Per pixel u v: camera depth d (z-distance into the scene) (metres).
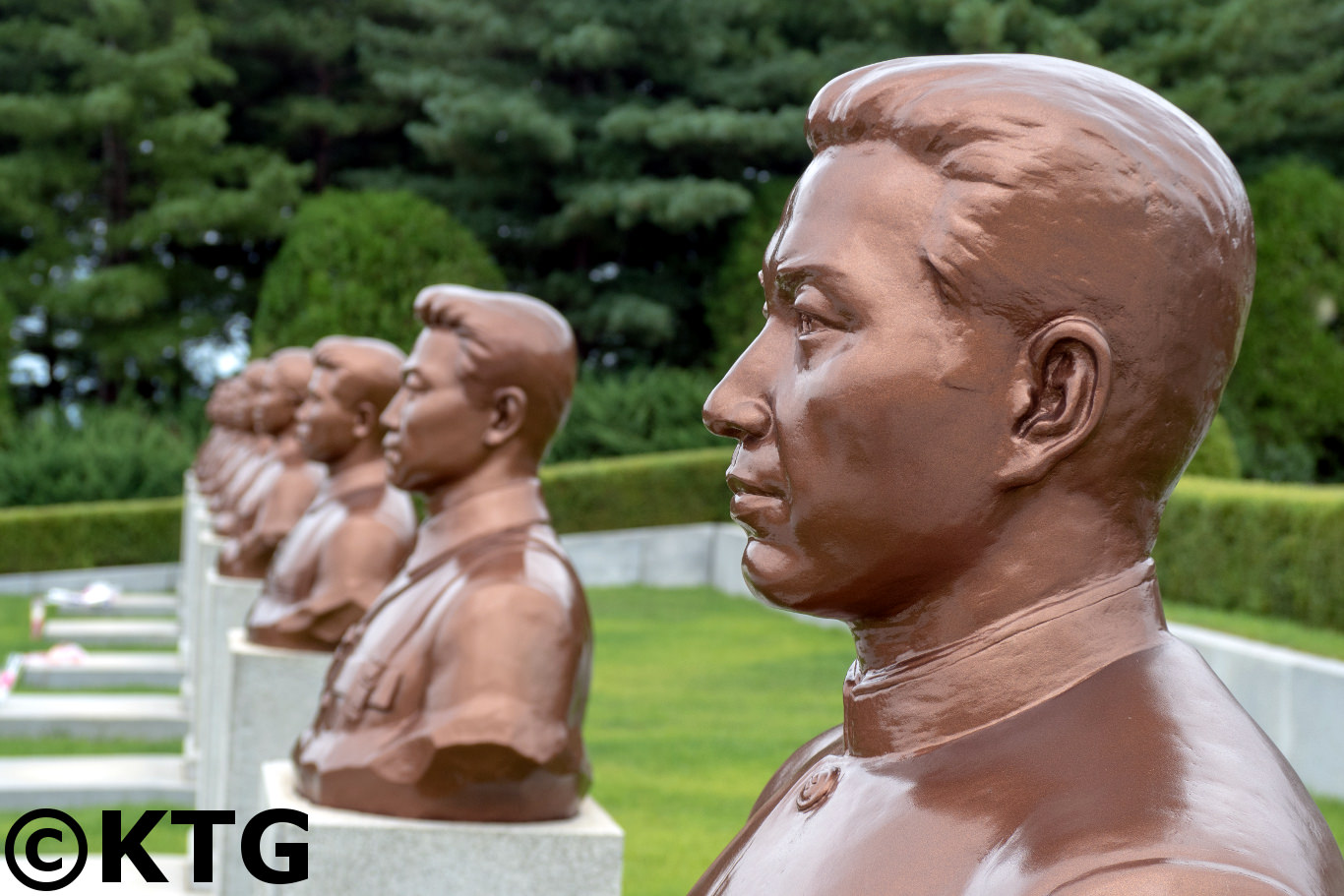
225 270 24.59
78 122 22.33
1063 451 1.07
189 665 9.99
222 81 23.89
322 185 24.91
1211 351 1.10
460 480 3.87
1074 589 1.10
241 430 11.72
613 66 21.86
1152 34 20.44
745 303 20.92
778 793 1.33
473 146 21.20
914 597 1.14
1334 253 19.25
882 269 1.11
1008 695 1.08
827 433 1.12
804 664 11.46
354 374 5.58
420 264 19.91
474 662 3.46
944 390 1.08
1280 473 18.83
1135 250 1.06
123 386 24.52
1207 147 1.13
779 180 21.45
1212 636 8.26
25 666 10.94
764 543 1.19
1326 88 21.16
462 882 3.42
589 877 3.48
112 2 21.77
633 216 20.73
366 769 3.47
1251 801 0.93
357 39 23.97
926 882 0.98
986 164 1.08
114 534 17.20
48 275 22.88
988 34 18.61
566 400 3.98
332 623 5.19
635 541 17.17
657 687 10.35
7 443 19.94
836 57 20.91
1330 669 7.13
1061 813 0.95
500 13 21.61
